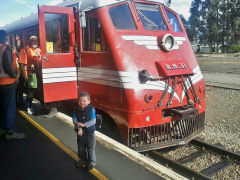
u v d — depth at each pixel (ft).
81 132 10.54
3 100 14.73
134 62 15.98
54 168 12.14
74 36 18.85
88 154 11.57
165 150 18.74
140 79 15.72
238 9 157.89
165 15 19.33
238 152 18.21
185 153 18.30
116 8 17.22
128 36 16.62
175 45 18.54
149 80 15.93
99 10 16.99
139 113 15.49
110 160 13.08
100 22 16.89
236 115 26.55
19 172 11.75
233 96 33.19
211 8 163.22
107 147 14.55
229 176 15.20
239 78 45.91
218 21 164.04
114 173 11.83
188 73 17.58
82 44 18.78
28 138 15.64
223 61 80.74
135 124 15.49
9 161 12.76
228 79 45.29
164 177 11.53
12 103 14.73
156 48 17.35
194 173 14.83
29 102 20.66
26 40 27.78
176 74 16.72
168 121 16.78
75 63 19.19
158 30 18.29
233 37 164.35
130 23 17.30
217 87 38.86
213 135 21.80
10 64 13.76
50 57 18.08
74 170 12.00
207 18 162.61
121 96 15.70
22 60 20.36
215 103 31.45
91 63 17.81
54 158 13.12
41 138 15.65
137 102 15.40
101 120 17.56
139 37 16.93
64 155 13.46
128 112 15.46
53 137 15.79
